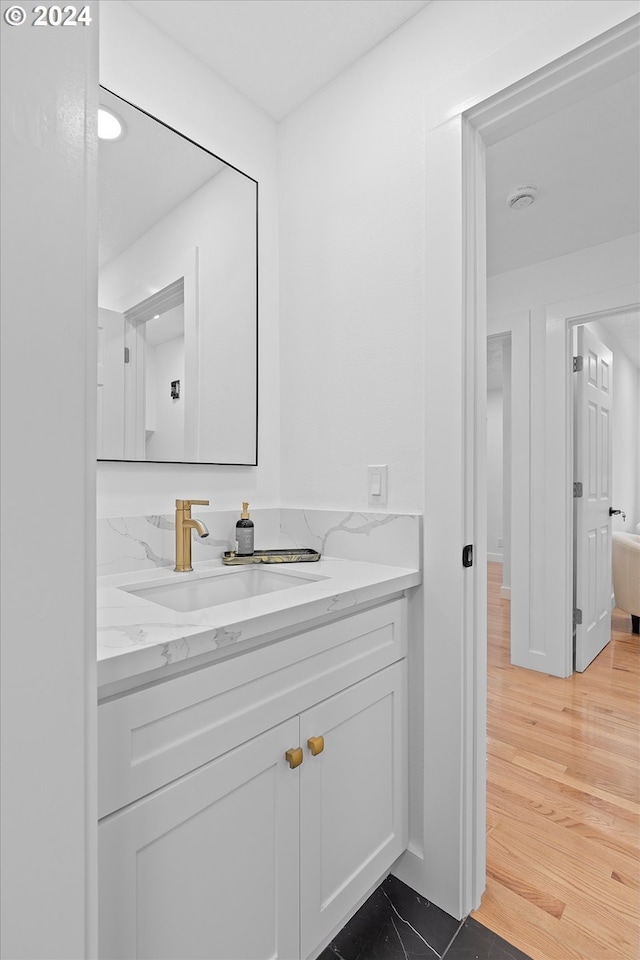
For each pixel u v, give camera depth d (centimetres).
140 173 136
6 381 43
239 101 162
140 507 136
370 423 144
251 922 90
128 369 133
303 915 100
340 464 152
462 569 121
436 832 125
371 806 118
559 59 105
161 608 93
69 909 46
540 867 136
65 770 46
